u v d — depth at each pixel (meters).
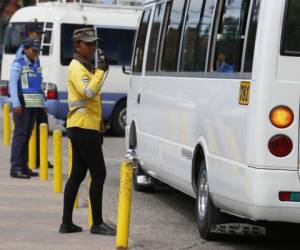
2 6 71.25
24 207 18.11
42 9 36.25
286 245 15.22
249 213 12.88
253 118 12.68
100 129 14.70
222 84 14.23
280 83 12.51
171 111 17.64
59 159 20.19
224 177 13.84
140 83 21.08
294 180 12.51
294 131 12.51
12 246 14.14
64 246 14.14
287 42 12.53
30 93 21.94
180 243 15.05
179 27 17.70
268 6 12.62
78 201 18.73
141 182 21.25
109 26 36.00
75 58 14.54
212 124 14.63
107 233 15.05
